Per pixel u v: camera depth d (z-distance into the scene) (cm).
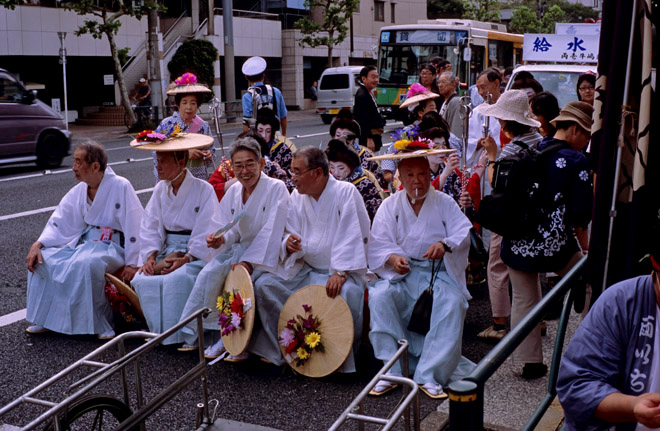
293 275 479
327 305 452
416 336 453
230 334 470
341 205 473
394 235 458
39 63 2714
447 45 2119
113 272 541
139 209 549
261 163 490
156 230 530
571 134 421
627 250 325
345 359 445
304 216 485
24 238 852
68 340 532
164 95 2681
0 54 2486
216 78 3191
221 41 3256
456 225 449
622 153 328
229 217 501
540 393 416
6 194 1148
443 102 828
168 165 514
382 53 2206
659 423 190
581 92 697
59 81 2767
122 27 2917
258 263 473
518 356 435
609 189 333
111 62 2898
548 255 419
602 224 335
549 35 958
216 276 486
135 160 1547
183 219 523
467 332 533
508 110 462
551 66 916
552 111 482
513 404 404
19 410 422
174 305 506
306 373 454
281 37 3662
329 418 404
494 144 514
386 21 4362
